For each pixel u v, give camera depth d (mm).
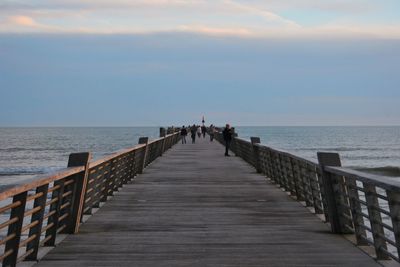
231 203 11648
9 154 85812
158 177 17188
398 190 5387
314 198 10188
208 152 32094
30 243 6570
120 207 11047
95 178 10055
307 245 7535
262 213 10328
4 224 5227
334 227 8375
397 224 6023
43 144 139125
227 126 28562
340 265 6477
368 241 7188
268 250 7246
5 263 5730
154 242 7734
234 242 7746
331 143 153125
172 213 10312
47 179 6141
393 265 6383
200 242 7738
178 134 49469
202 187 14594
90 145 124625
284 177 14070
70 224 8289
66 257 6852
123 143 139500
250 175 18031
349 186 7609
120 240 7855
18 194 5617
